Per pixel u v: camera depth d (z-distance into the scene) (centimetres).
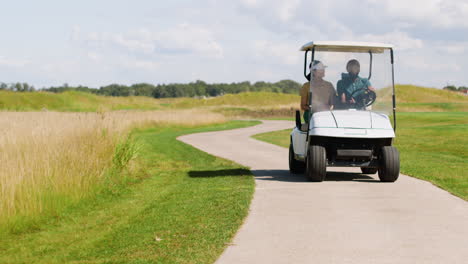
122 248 640
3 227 746
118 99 9912
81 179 1020
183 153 1980
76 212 903
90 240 691
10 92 7244
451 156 1791
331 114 1088
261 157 1778
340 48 1114
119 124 1573
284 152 1978
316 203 877
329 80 1118
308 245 617
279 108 9869
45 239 712
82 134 1281
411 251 589
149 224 771
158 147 2231
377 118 1082
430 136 2580
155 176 1377
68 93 8419
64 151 1069
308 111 1180
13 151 973
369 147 1095
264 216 779
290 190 1016
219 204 888
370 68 1121
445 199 910
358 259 559
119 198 1049
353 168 1459
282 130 3906
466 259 557
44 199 863
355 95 1120
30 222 797
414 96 11525
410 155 1830
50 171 941
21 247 671
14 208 778
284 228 702
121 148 1370
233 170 1415
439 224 721
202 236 673
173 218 802
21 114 1939
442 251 588
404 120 4222
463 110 7025
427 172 1309
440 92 12238
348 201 894
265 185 1090
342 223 729
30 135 1096
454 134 2573
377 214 787
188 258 573
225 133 3516
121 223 791
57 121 1408
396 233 671
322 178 1106
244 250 599
